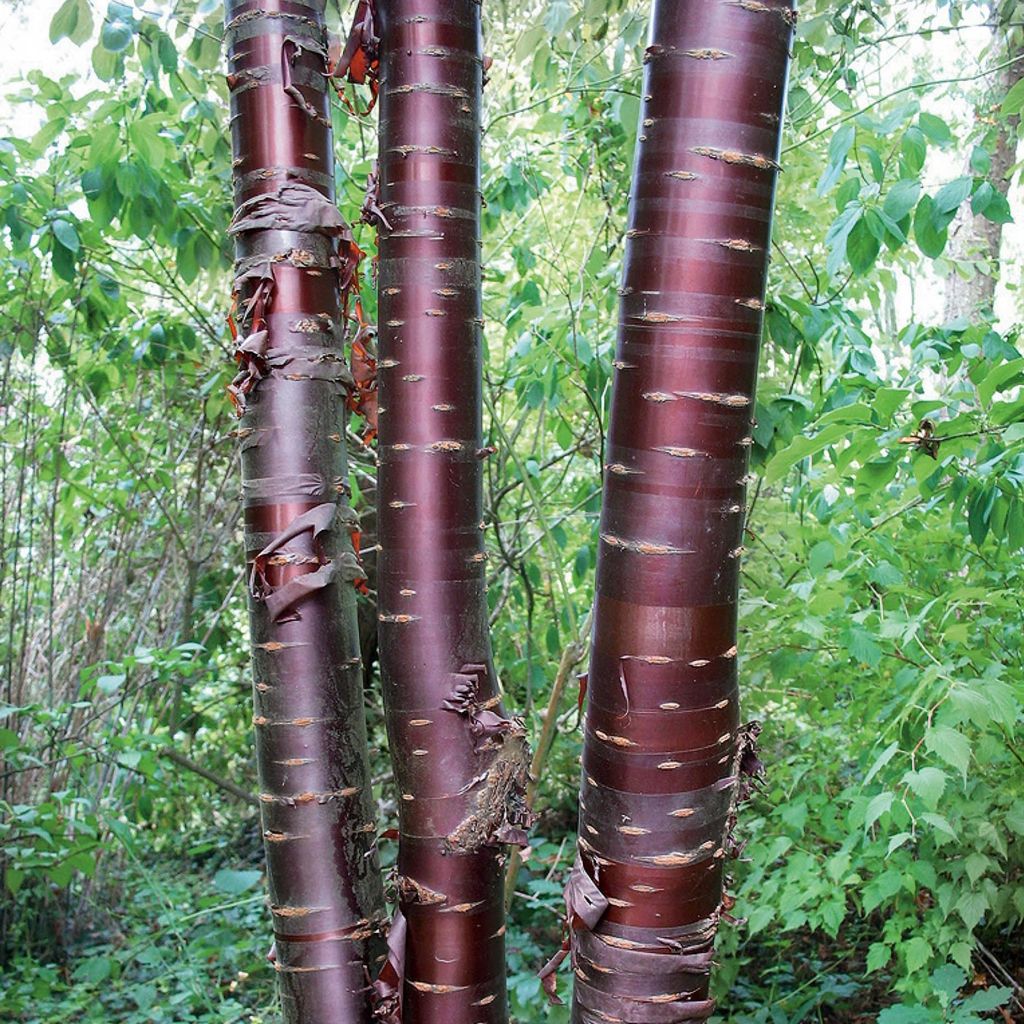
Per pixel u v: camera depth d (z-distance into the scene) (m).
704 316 0.78
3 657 3.31
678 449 0.79
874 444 1.62
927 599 2.19
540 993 2.26
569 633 3.23
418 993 0.92
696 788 0.82
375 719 3.73
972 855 2.15
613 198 2.75
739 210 0.78
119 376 3.22
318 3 1.00
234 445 3.38
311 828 0.93
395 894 1.03
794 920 2.20
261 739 0.95
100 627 3.32
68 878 2.64
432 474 0.92
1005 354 1.98
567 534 3.37
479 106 0.97
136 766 2.82
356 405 1.06
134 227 2.29
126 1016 2.83
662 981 0.83
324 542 0.94
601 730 0.84
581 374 2.36
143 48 2.17
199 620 3.61
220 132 2.44
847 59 2.21
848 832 2.47
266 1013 2.81
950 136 1.87
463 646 0.93
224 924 3.38
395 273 0.94
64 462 3.31
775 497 2.70
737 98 0.78
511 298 2.79
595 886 0.85
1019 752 2.24
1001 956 2.79
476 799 0.91
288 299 0.95
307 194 0.96
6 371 3.07
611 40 2.54
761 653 2.38
